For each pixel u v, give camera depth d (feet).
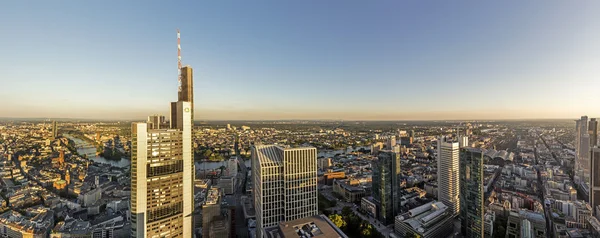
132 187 598.34
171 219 642.63
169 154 639.35
